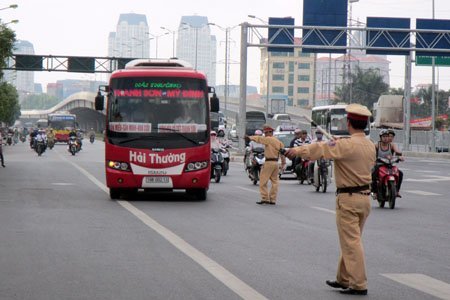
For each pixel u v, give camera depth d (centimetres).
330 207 2438
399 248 1562
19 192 2861
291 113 18100
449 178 4134
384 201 2509
